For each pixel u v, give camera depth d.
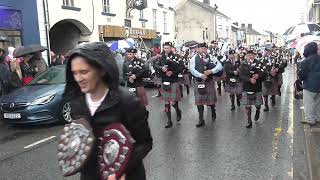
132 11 24.97
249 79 9.03
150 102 13.62
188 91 15.81
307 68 8.75
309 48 8.73
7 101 9.65
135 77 9.18
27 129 9.57
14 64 11.23
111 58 2.47
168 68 9.22
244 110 11.61
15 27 15.84
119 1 23.33
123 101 2.50
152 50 22.23
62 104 9.89
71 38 20.83
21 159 6.90
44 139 8.41
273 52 13.66
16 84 11.10
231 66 11.83
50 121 9.71
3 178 5.90
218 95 15.33
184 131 8.83
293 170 5.95
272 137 8.05
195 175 5.84
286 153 6.87
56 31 20.52
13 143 8.15
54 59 16.27
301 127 8.88
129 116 2.52
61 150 2.42
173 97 9.32
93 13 20.81
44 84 10.42
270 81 11.41
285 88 17.20
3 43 14.84
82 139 2.38
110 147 2.37
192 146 7.48
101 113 2.49
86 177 2.55
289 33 20.00
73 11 19.19
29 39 16.52
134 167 2.53
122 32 23.25
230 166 6.22
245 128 9.03
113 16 22.70
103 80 2.51
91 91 2.48
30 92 9.86
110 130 2.41
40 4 17.11
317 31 17.84
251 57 9.15
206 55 9.26
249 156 6.74
